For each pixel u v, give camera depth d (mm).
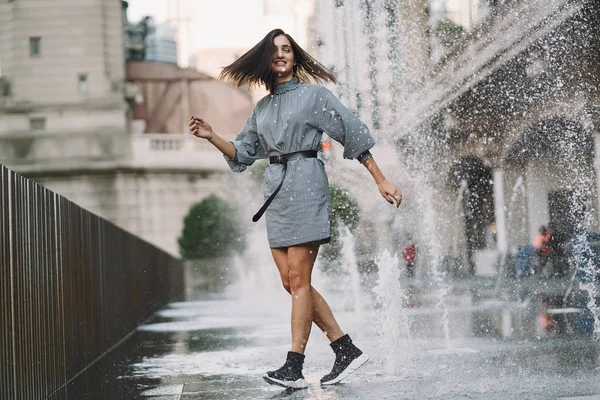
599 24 12820
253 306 10914
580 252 10977
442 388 3449
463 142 18969
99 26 44125
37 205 4227
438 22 18391
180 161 44438
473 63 16391
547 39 13609
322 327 3826
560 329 5676
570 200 14062
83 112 43812
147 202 44094
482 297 9359
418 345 5035
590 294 8797
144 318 9273
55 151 43625
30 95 43688
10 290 3600
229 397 3506
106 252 6465
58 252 4641
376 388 3533
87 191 43688
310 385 3738
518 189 17328
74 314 4934
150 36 50531
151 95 47062
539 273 12914
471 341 5168
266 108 3875
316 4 21250
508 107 16297
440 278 15516
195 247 39531
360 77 19953
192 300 13758
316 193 3779
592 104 13344
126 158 43750
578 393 3229
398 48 19531
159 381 4211
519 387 3410
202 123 3891
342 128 3797
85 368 5113
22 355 3719
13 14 43844
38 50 43875
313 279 14586
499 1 14789
